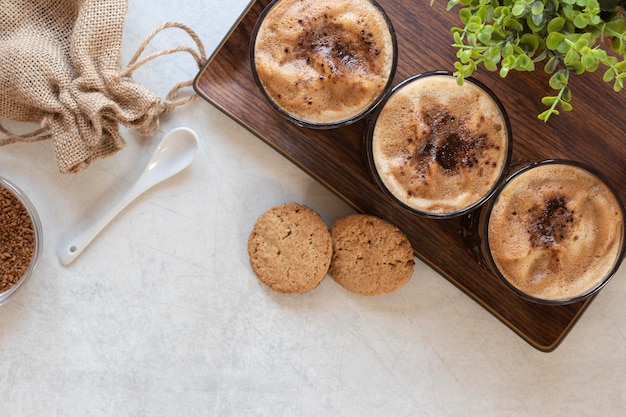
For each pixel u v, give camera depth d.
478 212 0.60
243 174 0.67
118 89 0.62
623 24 0.51
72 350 0.67
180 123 0.66
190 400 0.67
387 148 0.57
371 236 0.63
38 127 0.66
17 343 0.67
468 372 0.67
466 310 0.67
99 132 0.61
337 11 0.58
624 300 0.66
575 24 0.49
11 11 0.62
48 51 0.62
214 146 0.66
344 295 0.67
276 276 0.64
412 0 0.62
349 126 0.62
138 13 0.66
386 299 0.67
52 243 0.67
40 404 0.67
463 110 0.57
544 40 0.53
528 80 0.62
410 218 0.64
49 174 0.66
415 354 0.67
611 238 0.58
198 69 0.66
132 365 0.67
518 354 0.67
